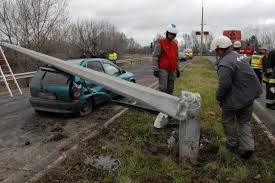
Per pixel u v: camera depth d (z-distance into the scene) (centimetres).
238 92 562
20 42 2314
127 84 646
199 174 527
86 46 3147
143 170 531
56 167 559
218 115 909
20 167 579
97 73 713
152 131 724
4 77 1459
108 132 748
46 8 2339
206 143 663
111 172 530
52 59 841
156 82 1803
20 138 740
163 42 806
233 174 521
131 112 919
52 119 902
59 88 879
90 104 952
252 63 1595
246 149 571
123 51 4416
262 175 523
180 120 560
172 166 543
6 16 2288
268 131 777
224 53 577
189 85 1528
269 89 1094
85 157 599
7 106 1123
